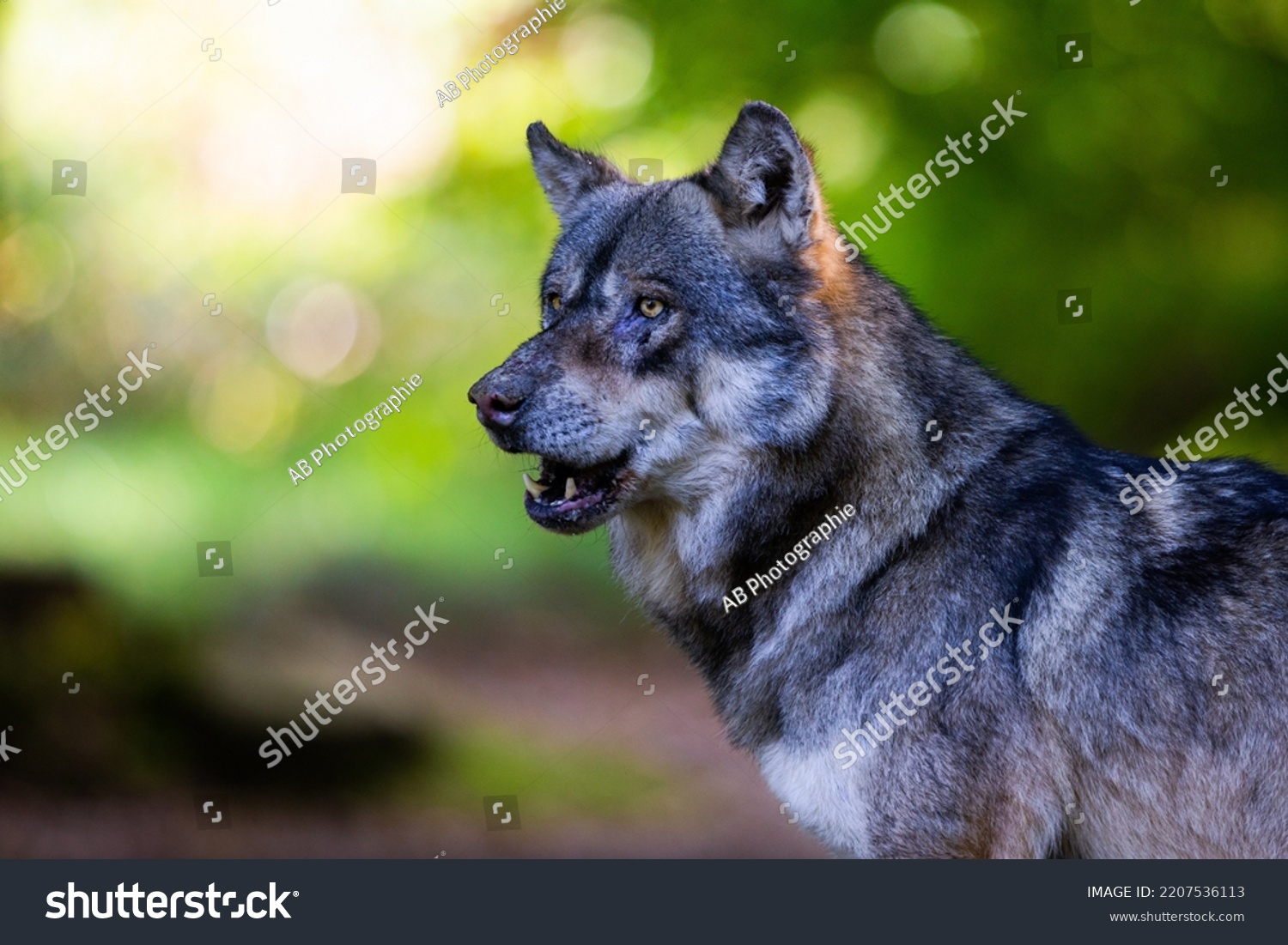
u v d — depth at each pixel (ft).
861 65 31.60
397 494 42.47
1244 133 32.30
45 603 27.22
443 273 41.83
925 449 14.57
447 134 37.47
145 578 28.73
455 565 41.39
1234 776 13.24
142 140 39.37
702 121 32.50
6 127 36.68
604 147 33.42
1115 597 13.85
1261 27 32.09
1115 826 13.83
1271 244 33.14
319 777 27.61
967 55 31.81
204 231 41.16
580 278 15.79
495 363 40.29
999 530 14.23
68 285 39.42
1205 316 33.88
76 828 24.77
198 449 39.75
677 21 32.71
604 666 39.58
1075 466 14.75
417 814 27.37
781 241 15.07
